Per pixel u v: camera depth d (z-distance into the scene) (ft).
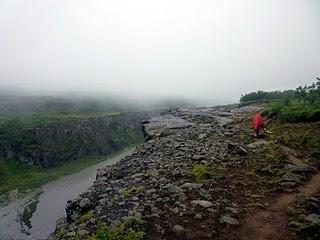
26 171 540.52
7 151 559.38
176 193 67.62
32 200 352.28
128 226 56.24
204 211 59.57
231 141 117.39
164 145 128.16
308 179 72.90
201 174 78.33
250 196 65.57
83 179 437.58
